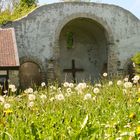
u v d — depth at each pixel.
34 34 32.03
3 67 26.30
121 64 34.00
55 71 32.03
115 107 6.38
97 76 35.84
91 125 4.64
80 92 7.85
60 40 35.06
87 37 35.94
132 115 5.13
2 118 5.41
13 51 27.91
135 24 34.53
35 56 31.88
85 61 35.72
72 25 34.72
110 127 4.70
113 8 34.06
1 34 30.05
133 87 8.55
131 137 3.93
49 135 4.43
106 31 33.78
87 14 33.34
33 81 31.98
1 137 4.19
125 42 34.22
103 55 35.22
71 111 5.95
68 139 4.14
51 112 5.82
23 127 4.73
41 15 32.25
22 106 6.50
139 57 29.64
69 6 32.97
